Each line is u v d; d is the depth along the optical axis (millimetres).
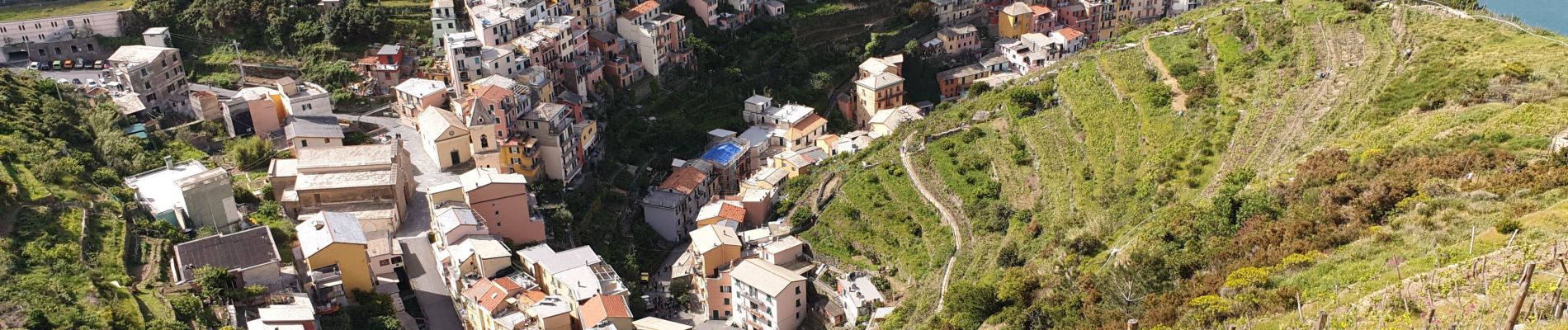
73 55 170000
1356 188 85000
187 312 93312
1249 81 121562
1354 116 102125
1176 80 129375
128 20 173500
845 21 199875
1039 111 139375
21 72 147375
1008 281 96062
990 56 199125
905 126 153250
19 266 93125
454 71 150875
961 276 109875
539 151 141250
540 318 105438
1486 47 106625
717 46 183500
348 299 107750
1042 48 188125
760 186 147500
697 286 130000
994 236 115375
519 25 161625
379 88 160875
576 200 141500
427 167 140500
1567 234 68188
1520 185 77750
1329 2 135375
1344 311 68125
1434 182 81562
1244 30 135625
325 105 147500
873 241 126375
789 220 136625
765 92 176625
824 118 174500
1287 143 103688
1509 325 55031
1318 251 78062
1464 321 62188
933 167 133875
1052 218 111500
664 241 144500
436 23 165875
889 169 135625
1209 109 117750
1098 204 109375
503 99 138250
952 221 122250
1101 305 84250
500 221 124812
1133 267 85625
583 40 169000
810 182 145000
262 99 143750
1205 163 106688
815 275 125875
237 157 133375
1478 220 74438
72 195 108625
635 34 172750
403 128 152875
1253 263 80000
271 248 101812
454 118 141875
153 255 103375
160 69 144875
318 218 111250
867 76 183125
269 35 170375
